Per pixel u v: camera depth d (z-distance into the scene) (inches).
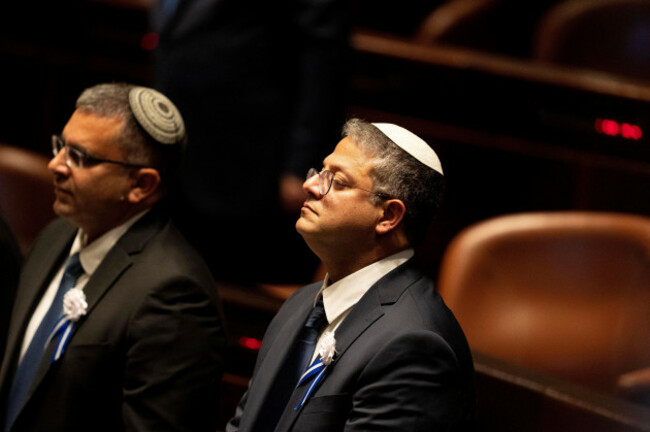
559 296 401.1
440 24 616.7
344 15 400.8
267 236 419.2
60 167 292.8
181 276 282.7
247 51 395.2
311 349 247.1
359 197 240.7
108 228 297.7
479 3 616.4
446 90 540.7
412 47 550.0
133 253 290.7
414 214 243.6
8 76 629.9
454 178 543.2
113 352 277.6
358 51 551.5
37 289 305.7
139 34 597.6
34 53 623.2
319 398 232.4
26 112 629.9
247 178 405.7
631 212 505.4
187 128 401.7
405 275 243.8
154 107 299.3
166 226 300.4
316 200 244.5
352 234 242.1
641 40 555.2
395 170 241.0
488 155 537.3
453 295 401.1
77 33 612.1
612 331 392.8
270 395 247.9
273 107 401.4
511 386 335.3
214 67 396.2
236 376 377.7
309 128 398.3
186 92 399.9
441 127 545.3
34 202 474.0
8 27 624.4
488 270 402.6
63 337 281.3
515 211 533.6
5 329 319.3
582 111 513.3
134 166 293.9
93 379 277.3
